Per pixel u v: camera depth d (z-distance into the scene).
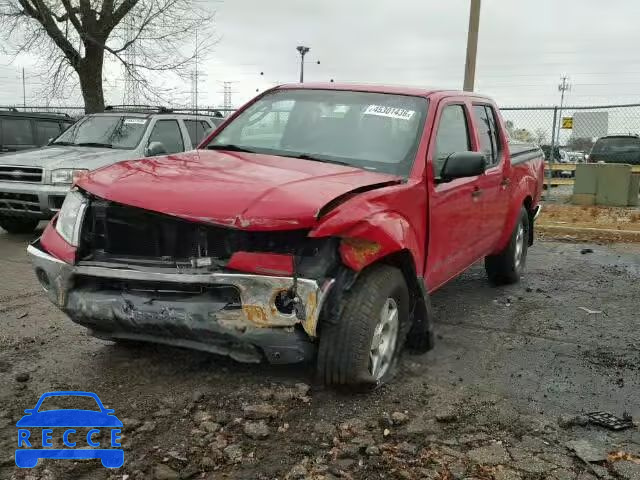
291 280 3.35
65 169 9.08
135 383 4.03
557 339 5.26
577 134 16.78
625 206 14.97
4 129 13.15
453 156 4.52
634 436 3.56
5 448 3.22
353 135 4.74
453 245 5.06
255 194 3.53
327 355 3.66
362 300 3.66
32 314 5.62
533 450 3.36
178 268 3.53
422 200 4.36
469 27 12.96
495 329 5.51
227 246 3.50
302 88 5.36
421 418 3.67
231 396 3.83
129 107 11.95
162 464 3.09
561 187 20.70
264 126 5.11
